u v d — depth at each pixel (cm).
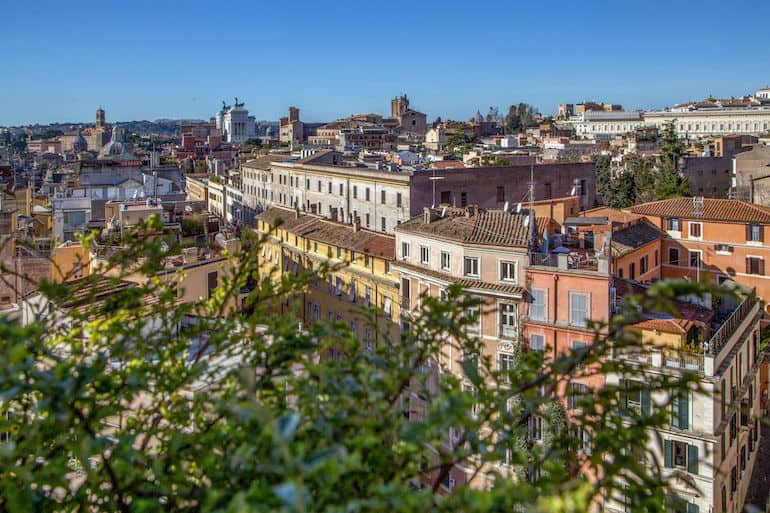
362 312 1436
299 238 8044
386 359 1282
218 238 8619
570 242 6272
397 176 9488
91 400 1159
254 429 1098
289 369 1327
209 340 1355
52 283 1359
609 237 5103
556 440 1233
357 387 1134
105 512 1133
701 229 7894
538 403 1213
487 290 5384
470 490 840
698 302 5112
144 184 14325
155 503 1050
